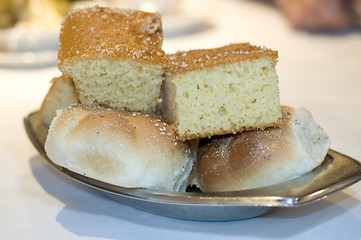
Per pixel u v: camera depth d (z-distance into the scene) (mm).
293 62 656
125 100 331
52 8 787
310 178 271
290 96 516
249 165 280
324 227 274
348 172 271
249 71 293
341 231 271
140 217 289
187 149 299
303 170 276
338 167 281
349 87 544
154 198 262
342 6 842
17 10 774
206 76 292
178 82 291
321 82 564
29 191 324
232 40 771
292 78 584
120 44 315
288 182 269
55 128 290
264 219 283
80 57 309
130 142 272
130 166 269
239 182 283
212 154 299
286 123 291
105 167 273
